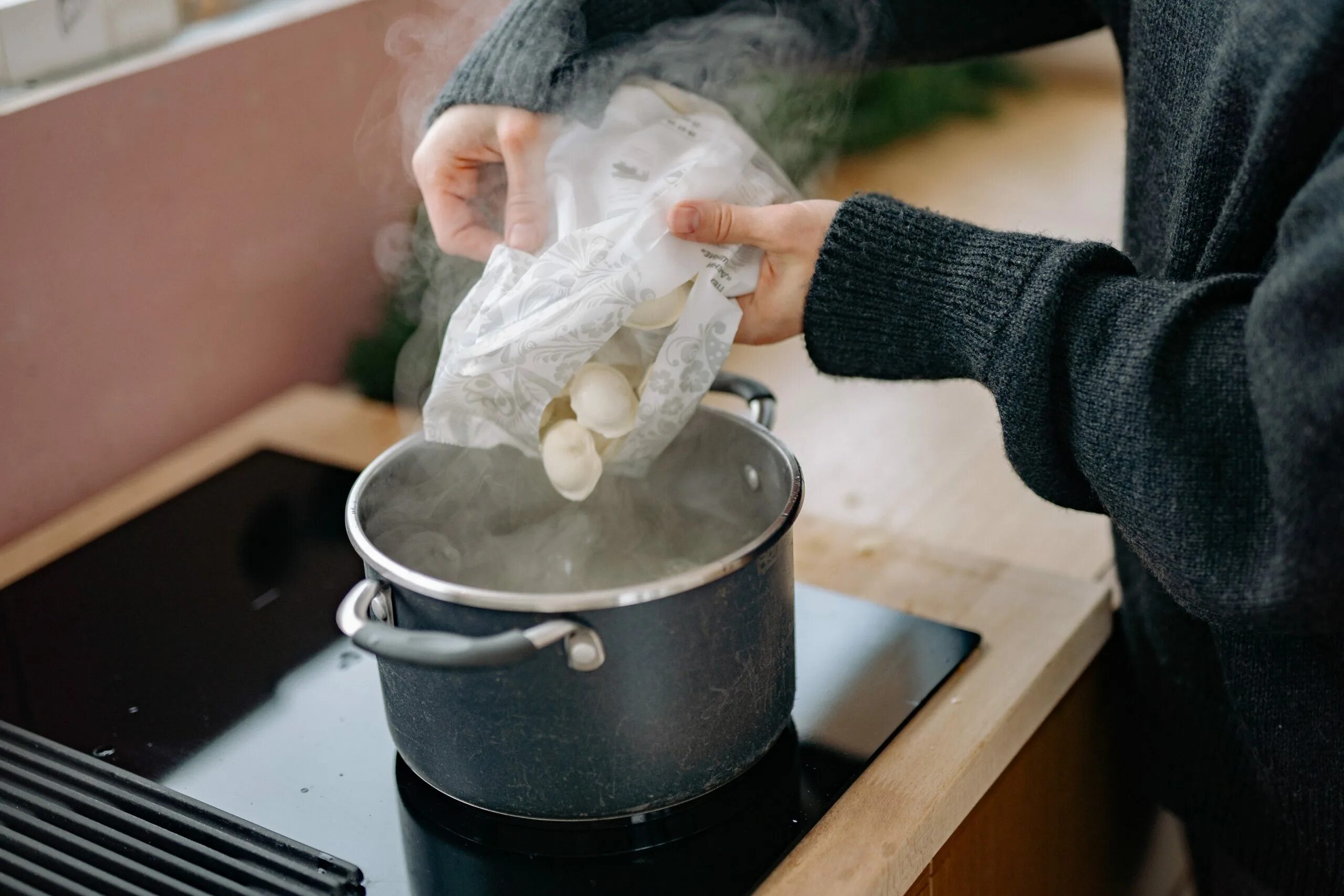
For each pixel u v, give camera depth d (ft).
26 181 3.44
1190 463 2.01
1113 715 3.26
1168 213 2.62
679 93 2.74
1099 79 11.54
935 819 2.38
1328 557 1.83
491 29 2.87
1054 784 2.96
